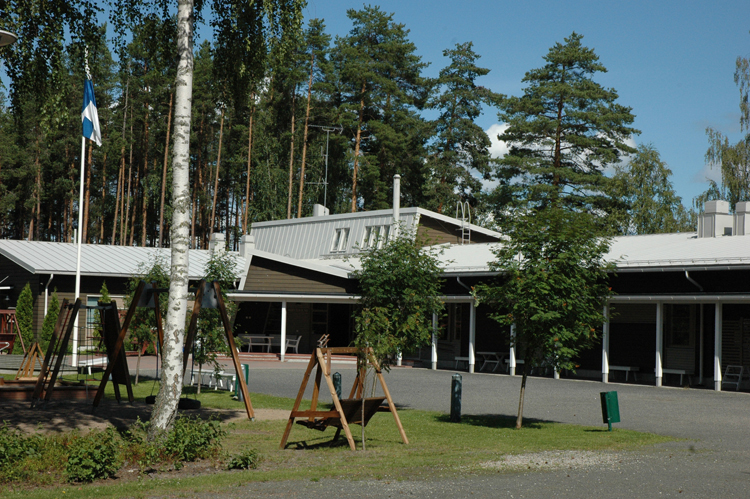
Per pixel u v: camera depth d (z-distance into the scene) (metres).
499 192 51.47
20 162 58.53
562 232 13.45
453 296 27.78
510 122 50.28
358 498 7.71
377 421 14.44
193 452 9.91
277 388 20.78
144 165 59.38
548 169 47.94
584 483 8.50
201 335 18.38
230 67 13.98
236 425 13.46
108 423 13.02
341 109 51.88
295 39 13.48
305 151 53.81
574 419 14.89
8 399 16.58
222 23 13.59
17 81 14.16
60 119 14.48
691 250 24.58
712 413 15.87
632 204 48.53
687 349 24.48
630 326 25.97
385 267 15.42
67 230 59.62
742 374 23.11
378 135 52.22
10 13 13.45
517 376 26.00
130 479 8.70
